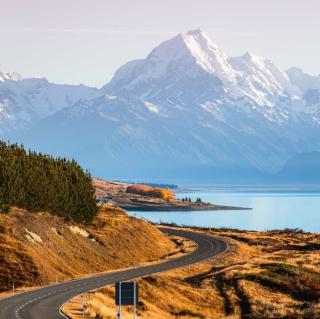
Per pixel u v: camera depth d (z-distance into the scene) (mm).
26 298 163500
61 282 198375
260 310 186625
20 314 139250
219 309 190750
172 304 185125
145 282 197250
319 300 199625
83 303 154125
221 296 198750
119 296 119688
